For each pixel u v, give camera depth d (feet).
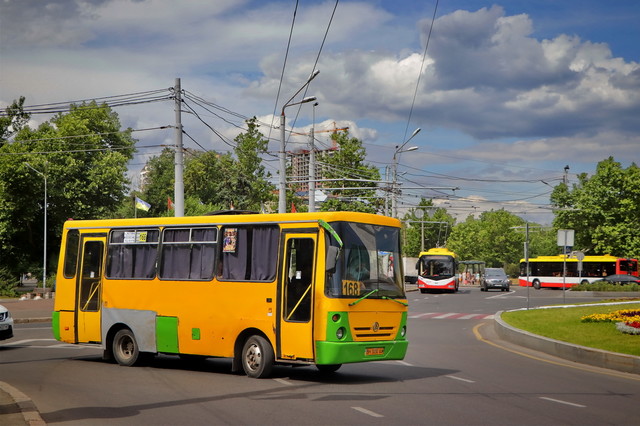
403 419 33.81
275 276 48.32
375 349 47.14
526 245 105.19
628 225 273.95
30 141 237.45
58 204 238.48
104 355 58.29
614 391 43.34
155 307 55.11
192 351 52.60
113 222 59.26
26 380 47.34
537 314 94.38
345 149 240.94
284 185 121.19
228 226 51.78
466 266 376.27
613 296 187.73
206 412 35.50
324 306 45.50
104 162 239.91
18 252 242.58
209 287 51.98
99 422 32.73
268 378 48.37
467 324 100.17
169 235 55.31
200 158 358.84
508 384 46.01
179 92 106.83
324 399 39.52
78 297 60.23
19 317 109.81
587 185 285.64
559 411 36.32
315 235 46.96
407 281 304.09
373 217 49.06
